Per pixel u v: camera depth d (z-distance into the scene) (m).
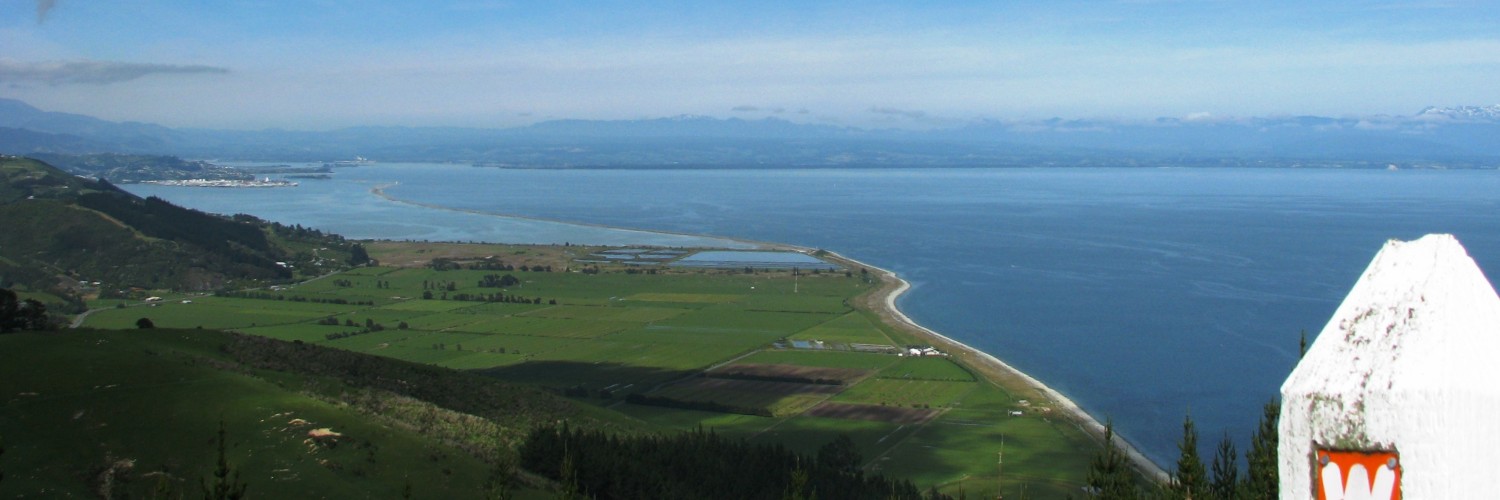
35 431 64.88
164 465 63.06
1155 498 26.45
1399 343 7.81
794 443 112.69
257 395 74.25
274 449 65.94
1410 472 7.58
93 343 81.75
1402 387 7.60
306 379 87.62
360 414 75.81
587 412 109.31
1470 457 7.47
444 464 69.25
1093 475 25.34
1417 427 7.55
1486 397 7.45
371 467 66.50
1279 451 8.41
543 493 67.12
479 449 76.25
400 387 95.94
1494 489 7.51
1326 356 8.20
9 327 87.81
